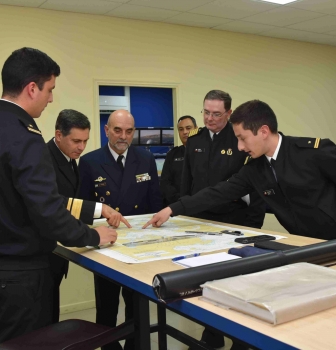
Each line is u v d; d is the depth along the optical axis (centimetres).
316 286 98
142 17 413
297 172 183
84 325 155
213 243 162
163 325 199
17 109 146
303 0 386
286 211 192
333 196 183
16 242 147
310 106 561
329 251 131
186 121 365
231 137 254
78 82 390
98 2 363
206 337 266
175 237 175
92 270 143
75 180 234
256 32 491
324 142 182
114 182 250
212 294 100
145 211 262
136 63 421
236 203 256
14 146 138
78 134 219
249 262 114
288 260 121
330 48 579
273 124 183
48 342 141
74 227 146
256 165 199
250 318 90
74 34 387
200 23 443
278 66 527
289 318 87
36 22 370
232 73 487
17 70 147
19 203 143
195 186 262
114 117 245
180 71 449
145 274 123
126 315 247
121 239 175
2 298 147
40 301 153
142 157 259
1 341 148
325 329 83
